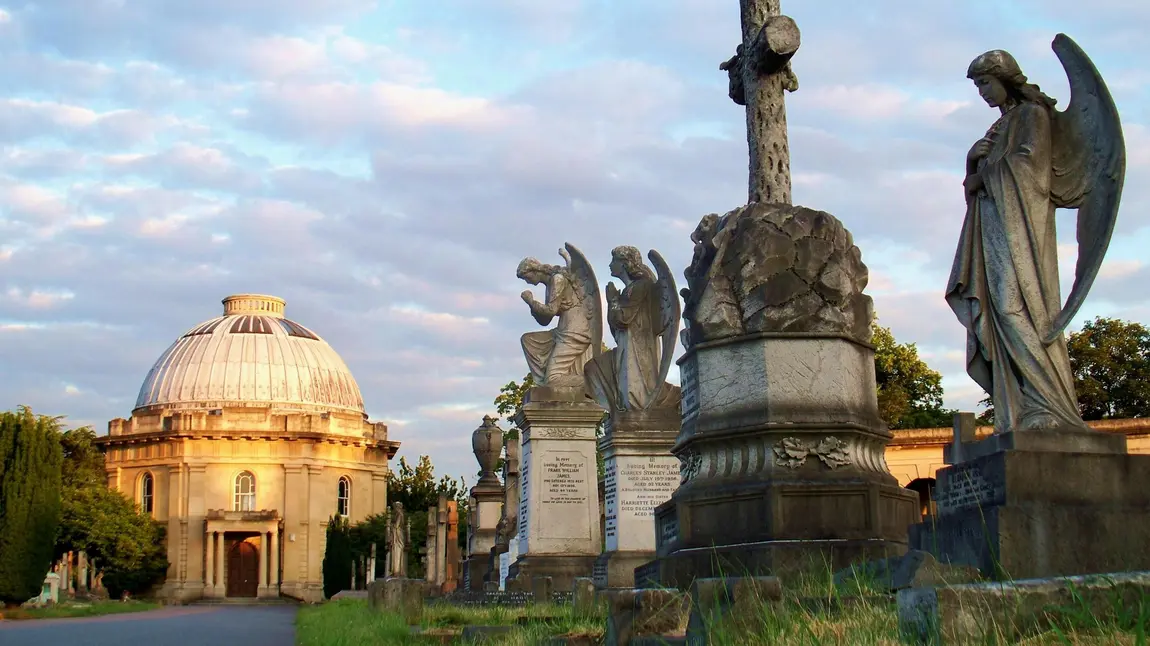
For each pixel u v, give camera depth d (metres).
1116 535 8.00
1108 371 37.12
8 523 45.28
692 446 11.76
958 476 8.62
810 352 11.51
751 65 12.84
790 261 11.67
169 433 93.62
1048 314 8.71
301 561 94.19
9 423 46.31
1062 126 9.03
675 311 18.61
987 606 5.80
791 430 11.27
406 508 106.38
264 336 103.94
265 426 95.44
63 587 83.00
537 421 22.02
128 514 88.88
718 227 12.26
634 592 8.15
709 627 6.84
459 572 41.84
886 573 9.16
